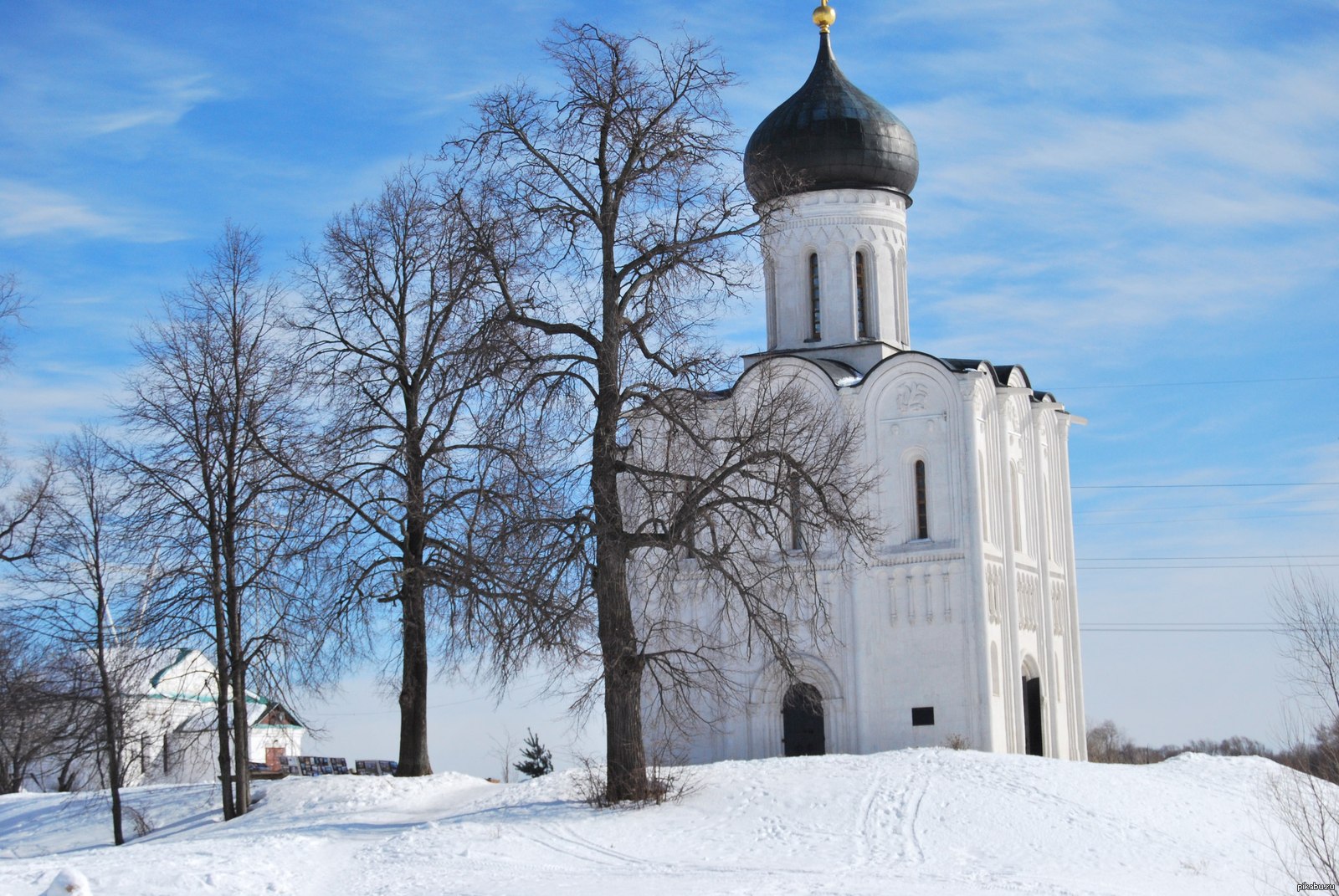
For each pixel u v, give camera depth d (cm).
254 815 4134
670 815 3425
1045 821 3275
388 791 4162
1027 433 5578
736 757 5028
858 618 4978
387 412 4394
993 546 5047
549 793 3819
